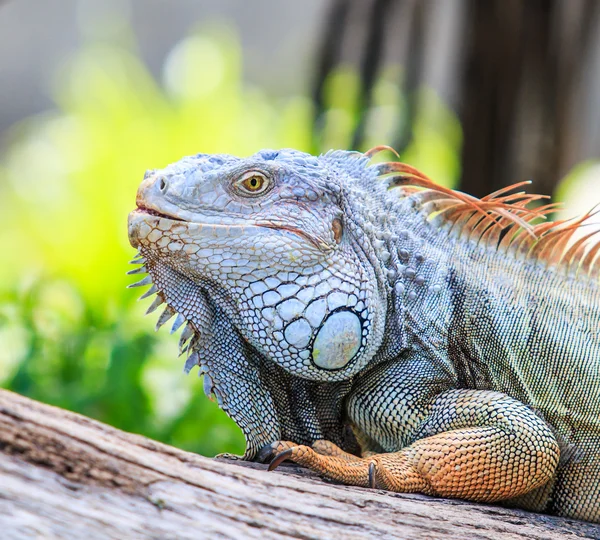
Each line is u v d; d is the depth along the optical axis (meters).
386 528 4.30
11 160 24.02
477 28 10.51
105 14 30.31
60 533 3.63
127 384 8.87
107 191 15.05
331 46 11.11
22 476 3.68
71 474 3.79
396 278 5.36
